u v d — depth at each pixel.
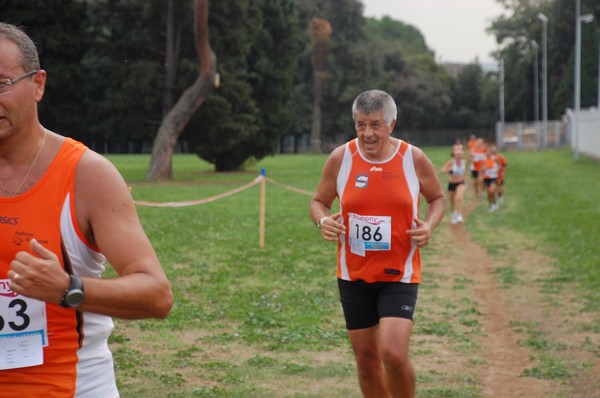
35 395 2.56
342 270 5.02
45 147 2.61
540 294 10.17
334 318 8.74
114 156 67.44
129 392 6.02
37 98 2.58
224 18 35.41
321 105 74.94
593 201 23.14
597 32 72.75
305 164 52.66
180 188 29.31
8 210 2.54
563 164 45.34
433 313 9.09
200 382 6.38
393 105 4.93
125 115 35.91
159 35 35.50
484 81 99.00
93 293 2.34
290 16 41.69
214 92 36.09
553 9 76.31
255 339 7.72
